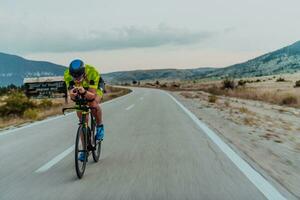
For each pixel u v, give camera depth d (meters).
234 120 14.20
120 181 5.63
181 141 9.23
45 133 11.62
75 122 14.68
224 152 7.73
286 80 117.00
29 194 5.12
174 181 5.54
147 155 7.55
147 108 20.48
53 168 6.70
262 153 7.69
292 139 9.77
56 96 37.34
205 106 21.94
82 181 5.70
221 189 5.10
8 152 8.45
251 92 38.38
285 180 5.56
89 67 6.34
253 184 5.33
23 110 23.38
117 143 9.16
